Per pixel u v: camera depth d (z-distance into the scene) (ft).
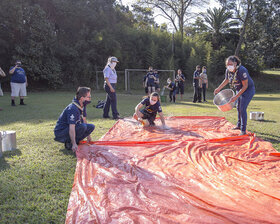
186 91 64.13
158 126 19.26
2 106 30.01
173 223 6.88
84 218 7.11
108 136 16.17
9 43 54.70
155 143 14.48
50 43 57.57
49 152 13.00
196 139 15.11
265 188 8.94
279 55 78.43
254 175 10.11
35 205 7.95
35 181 9.59
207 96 50.01
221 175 10.11
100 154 12.31
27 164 11.29
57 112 25.96
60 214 7.58
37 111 26.53
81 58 64.90
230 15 86.22
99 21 67.41
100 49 66.23
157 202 7.96
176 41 77.30
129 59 69.36
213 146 13.74
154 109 18.60
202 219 7.04
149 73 39.99
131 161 11.51
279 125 19.93
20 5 51.80
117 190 8.72
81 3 64.13
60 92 56.34
